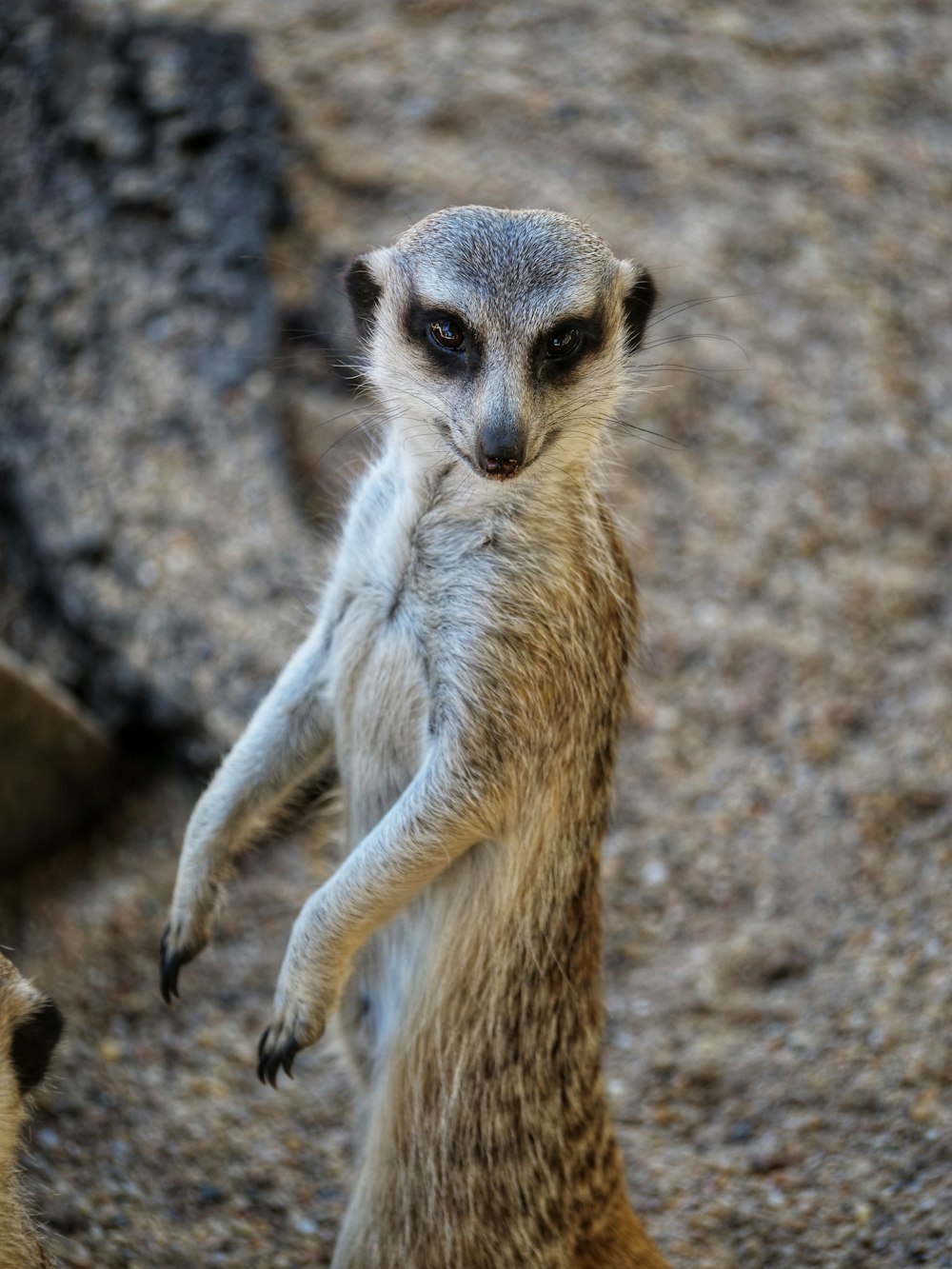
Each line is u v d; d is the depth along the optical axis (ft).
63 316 34.09
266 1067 18.21
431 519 18.75
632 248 36.94
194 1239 21.66
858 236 38.50
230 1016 26.25
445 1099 19.39
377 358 19.51
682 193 38.52
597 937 20.34
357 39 40.68
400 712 19.13
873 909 27.27
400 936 20.16
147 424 33.12
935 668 31.22
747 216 38.27
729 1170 23.36
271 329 34.40
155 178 35.78
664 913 28.25
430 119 39.14
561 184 38.17
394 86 39.70
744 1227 22.25
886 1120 23.44
